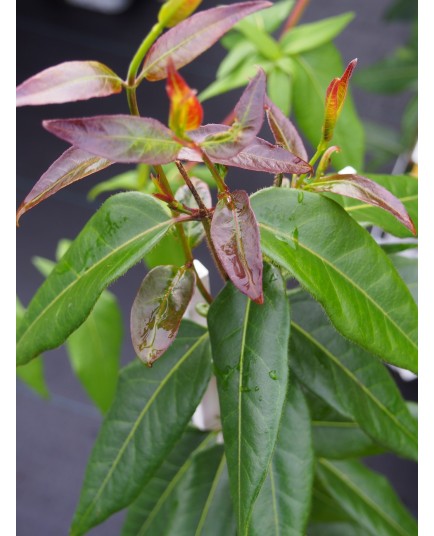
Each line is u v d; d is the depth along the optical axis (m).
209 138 0.39
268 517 0.46
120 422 0.49
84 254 0.44
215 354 0.43
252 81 0.39
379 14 1.45
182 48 0.40
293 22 0.75
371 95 1.32
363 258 0.42
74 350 0.61
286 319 0.42
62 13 1.49
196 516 0.52
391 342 0.42
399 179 0.50
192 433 0.56
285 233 0.42
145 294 0.44
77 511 0.49
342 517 0.59
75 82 0.39
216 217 0.40
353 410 0.48
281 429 0.47
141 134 0.38
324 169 0.45
